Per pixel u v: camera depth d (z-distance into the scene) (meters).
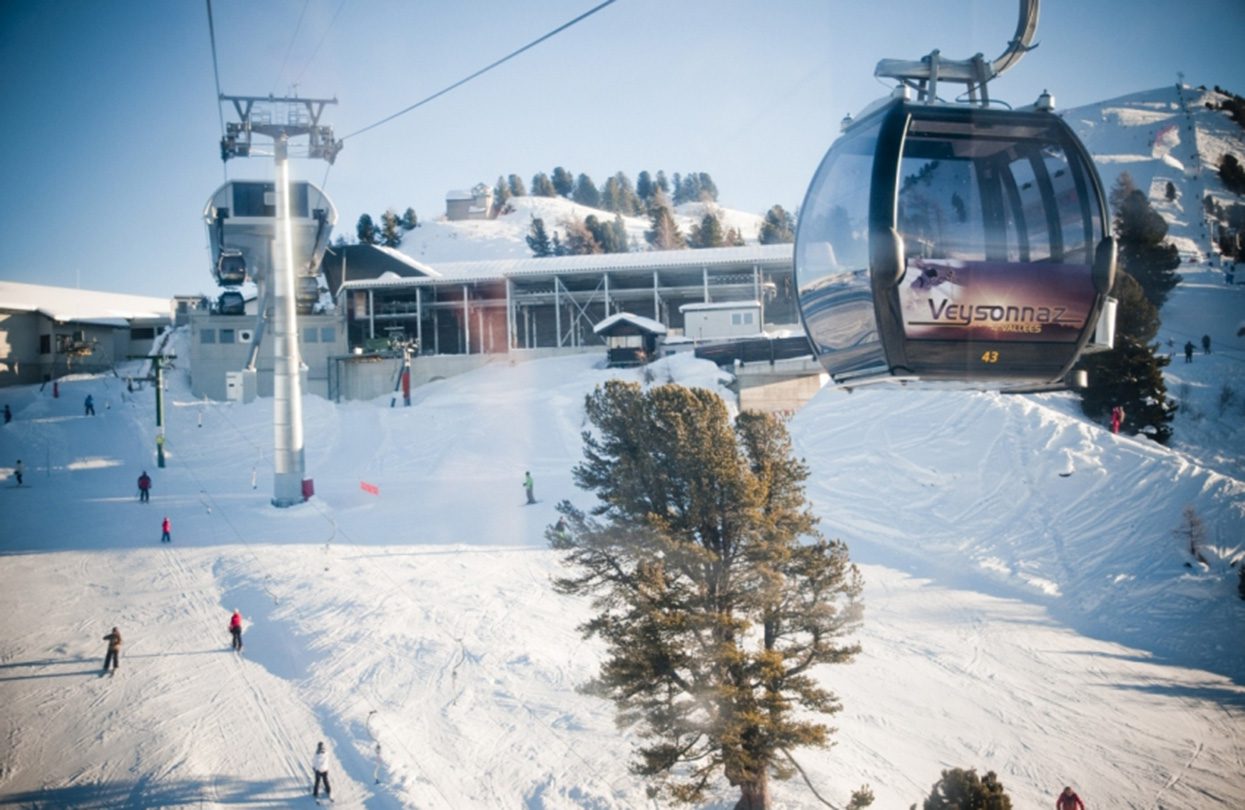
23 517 41.41
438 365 78.44
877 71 7.04
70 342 76.75
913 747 18.84
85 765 18.06
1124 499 34.75
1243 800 16.73
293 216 53.59
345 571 31.55
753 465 16.33
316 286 69.19
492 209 193.38
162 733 19.53
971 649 25.11
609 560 16.05
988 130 6.79
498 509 40.38
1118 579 30.06
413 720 19.94
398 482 49.00
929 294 6.64
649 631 14.80
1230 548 30.61
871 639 25.73
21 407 64.00
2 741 19.16
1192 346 55.19
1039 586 30.33
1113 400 44.34
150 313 94.44
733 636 15.42
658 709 15.35
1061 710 20.98
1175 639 25.97
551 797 16.59
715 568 15.34
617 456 16.67
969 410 44.91
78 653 24.66
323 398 74.06
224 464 54.81
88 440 58.47
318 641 24.91
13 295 81.25
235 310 74.62
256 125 40.78
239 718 20.38
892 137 6.68
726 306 70.19
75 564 33.69
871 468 42.25
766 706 14.42
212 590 30.41
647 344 70.81
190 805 16.53
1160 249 57.25
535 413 59.19
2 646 25.23
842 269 7.16
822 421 48.56
